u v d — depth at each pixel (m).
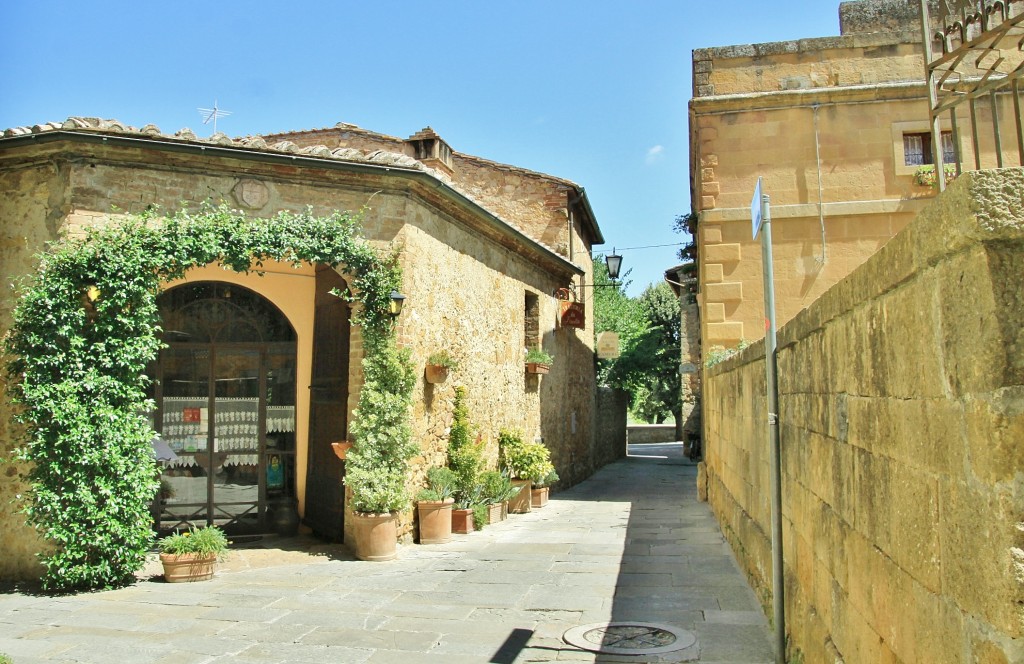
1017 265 1.87
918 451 2.44
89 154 8.95
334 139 19.77
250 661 5.62
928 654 2.37
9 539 8.62
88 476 8.21
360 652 5.80
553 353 18.34
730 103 13.49
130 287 8.57
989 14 3.29
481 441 12.55
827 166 13.23
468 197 11.60
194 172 9.48
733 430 9.31
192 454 10.46
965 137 12.49
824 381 3.94
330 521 10.36
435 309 11.20
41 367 8.23
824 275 13.08
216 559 8.60
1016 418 1.83
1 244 8.99
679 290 29.31
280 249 9.45
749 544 7.57
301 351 11.09
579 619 6.60
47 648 5.96
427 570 8.79
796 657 4.68
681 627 6.21
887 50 13.30
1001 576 1.83
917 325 2.41
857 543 3.29
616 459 29.97
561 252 19.91
